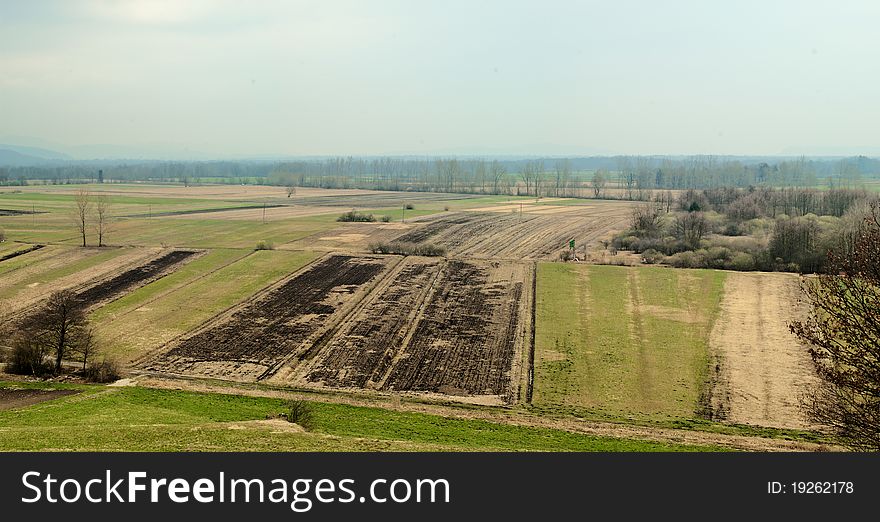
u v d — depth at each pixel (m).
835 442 39.75
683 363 53.91
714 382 50.19
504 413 44.94
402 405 46.16
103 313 68.25
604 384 50.22
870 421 25.23
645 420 43.88
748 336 59.81
